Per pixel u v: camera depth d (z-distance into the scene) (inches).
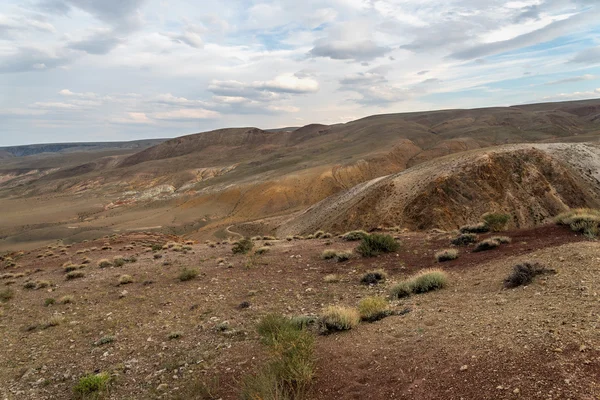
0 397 283.3
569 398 145.9
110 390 271.3
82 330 425.1
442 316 281.9
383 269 537.6
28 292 661.3
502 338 210.2
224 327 368.2
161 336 374.6
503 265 412.8
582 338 186.2
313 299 442.0
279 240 1068.5
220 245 1059.9
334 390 208.1
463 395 170.2
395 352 234.7
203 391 241.6
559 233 527.2
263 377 215.2
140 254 1011.3
